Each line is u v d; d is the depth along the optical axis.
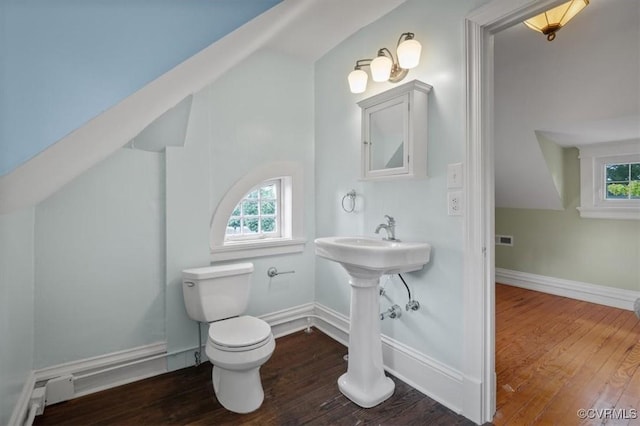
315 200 2.67
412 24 1.79
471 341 1.51
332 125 2.46
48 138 0.75
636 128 2.61
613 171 3.18
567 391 1.74
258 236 2.51
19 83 0.72
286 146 2.51
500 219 3.94
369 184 2.12
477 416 1.49
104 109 0.79
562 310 2.99
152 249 1.96
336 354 2.18
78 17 0.76
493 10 1.38
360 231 2.21
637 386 1.78
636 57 1.86
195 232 2.07
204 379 1.89
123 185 1.86
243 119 2.29
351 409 1.61
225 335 1.62
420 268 1.69
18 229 1.36
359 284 1.69
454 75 1.57
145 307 1.94
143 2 0.82
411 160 1.65
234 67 2.21
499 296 3.42
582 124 2.54
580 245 3.32
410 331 1.84
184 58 0.86
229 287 1.95
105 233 1.81
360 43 2.16
